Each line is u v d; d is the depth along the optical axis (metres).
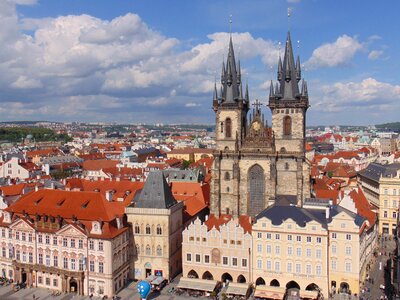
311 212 144.00
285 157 177.25
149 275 149.12
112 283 137.12
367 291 137.75
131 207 149.25
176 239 154.88
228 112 186.00
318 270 134.25
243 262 141.50
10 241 150.00
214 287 136.00
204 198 195.25
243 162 182.38
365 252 147.88
